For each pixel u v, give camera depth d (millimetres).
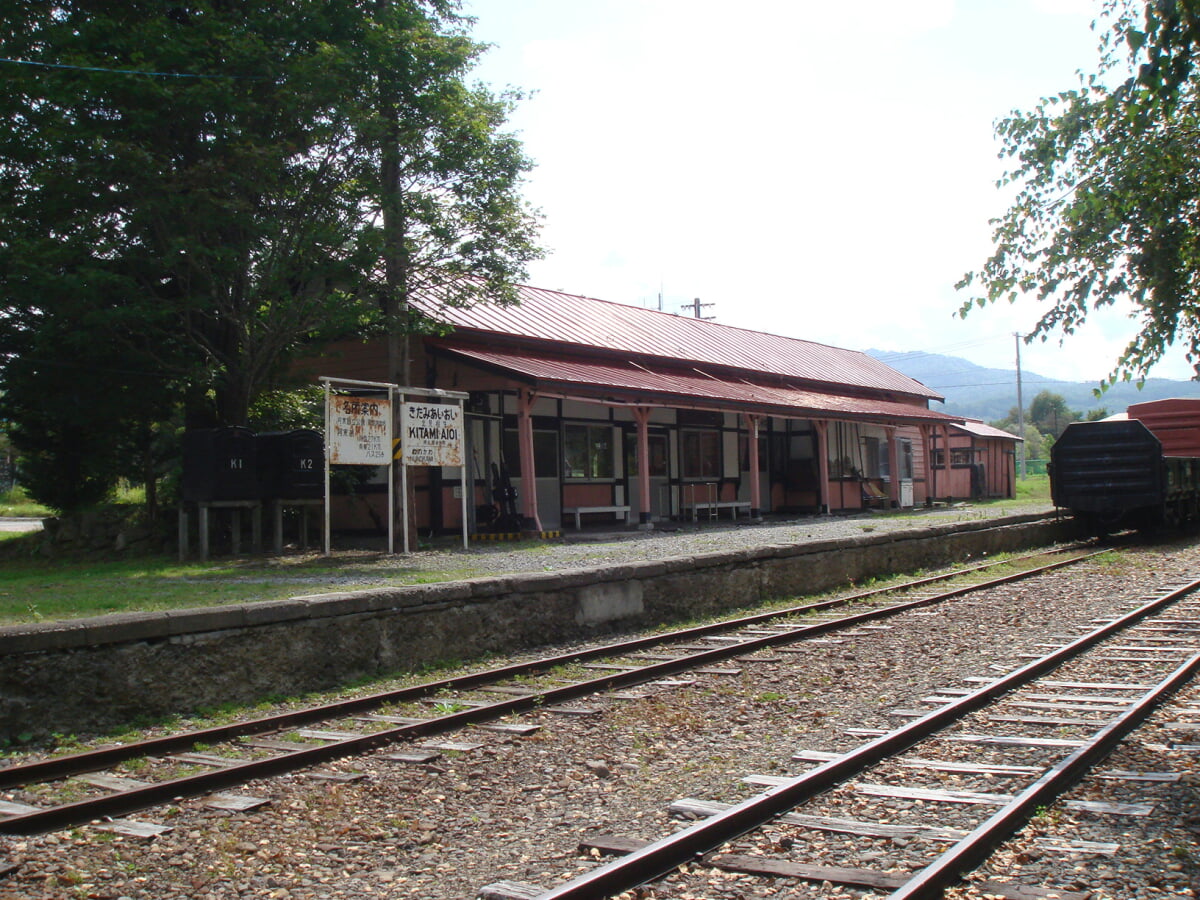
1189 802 5461
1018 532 23328
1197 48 5242
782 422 30750
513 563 14750
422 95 16828
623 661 10398
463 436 18000
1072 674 9070
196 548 18297
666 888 4484
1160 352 7227
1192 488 25453
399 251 17047
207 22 15289
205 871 4863
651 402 22000
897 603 14055
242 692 8719
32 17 15625
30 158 14984
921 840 4953
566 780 6285
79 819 5535
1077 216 7059
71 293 15078
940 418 34125
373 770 6582
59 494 21250
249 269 16797
